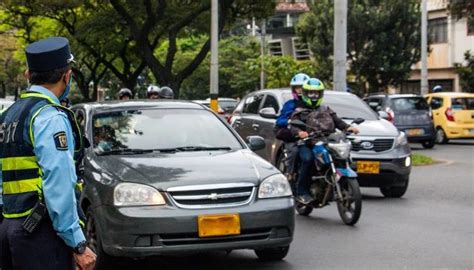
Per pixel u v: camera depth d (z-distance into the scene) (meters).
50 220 10.21
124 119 21.05
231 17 70.25
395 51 89.12
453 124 64.50
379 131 31.16
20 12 75.44
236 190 17.53
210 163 18.52
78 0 67.69
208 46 67.19
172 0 68.69
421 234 23.52
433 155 53.59
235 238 17.30
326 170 25.48
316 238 23.00
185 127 21.03
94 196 17.94
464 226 24.89
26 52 10.47
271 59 105.00
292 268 19.16
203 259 20.39
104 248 17.48
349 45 89.81
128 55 85.88
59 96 10.66
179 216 16.80
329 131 25.45
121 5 64.00
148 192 17.11
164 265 19.75
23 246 10.17
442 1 81.88
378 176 30.56
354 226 24.95
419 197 31.77
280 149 31.91
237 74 125.94
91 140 20.06
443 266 19.28
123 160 18.77
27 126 10.13
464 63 95.69
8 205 10.35
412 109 59.88
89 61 99.88
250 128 35.28
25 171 10.15
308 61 103.62
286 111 26.58
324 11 90.50
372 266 19.28
